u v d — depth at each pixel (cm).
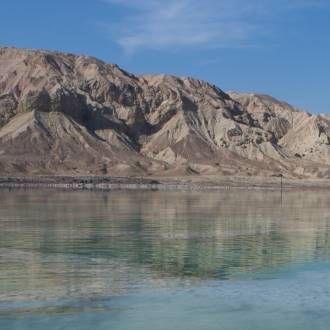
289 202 8719
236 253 3319
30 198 9000
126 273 2702
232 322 2000
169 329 1925
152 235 4128
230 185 18350
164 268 2838
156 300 2228
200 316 2052
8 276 2605
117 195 10662
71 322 1964
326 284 2503
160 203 8069
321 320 2025
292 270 2803
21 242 3700
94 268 2816
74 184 17075
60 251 3334
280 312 2103
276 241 3856
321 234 4269
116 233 4225
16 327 1906
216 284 2492
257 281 2556
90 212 6159
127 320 1998
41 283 2473
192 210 6662
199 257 3167
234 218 5588
